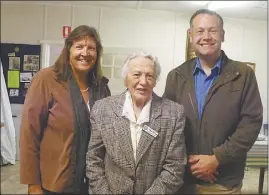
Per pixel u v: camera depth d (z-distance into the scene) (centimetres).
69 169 104
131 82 98
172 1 111
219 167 110
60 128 102
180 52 114
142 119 97
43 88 102
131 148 97
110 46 110
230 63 109
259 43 117
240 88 105
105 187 97
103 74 109
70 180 104
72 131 102
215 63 108
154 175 98
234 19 115
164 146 98
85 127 103
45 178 105
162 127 98
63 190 104
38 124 102
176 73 111
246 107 105
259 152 115
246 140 104
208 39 105
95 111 100
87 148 103
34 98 101
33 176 104
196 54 111
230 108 104
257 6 112
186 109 108
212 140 106
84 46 103
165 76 112
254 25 116
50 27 109
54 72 104
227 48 116
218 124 105
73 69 105
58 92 103
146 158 97
